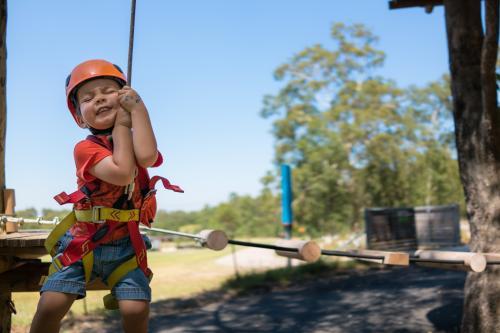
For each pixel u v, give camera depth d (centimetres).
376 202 3419
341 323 918
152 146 243
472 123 705
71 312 1059
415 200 3600
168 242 4481
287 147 3478
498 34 610
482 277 682
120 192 254
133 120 244
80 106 253
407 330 839
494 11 601
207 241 278
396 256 312
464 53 721
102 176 243
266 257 2044
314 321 946
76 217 256
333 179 3178
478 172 692
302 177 3198
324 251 302
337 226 3212
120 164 239
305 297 1200
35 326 245
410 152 3581
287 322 952
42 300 246
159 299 1256
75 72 255
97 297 1260
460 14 727
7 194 470
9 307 488
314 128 3322
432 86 3800
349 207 3278
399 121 3578
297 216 3234
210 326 948
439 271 1405
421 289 1151
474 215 697
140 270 255
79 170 249
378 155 3369
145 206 263
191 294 1310
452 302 997
